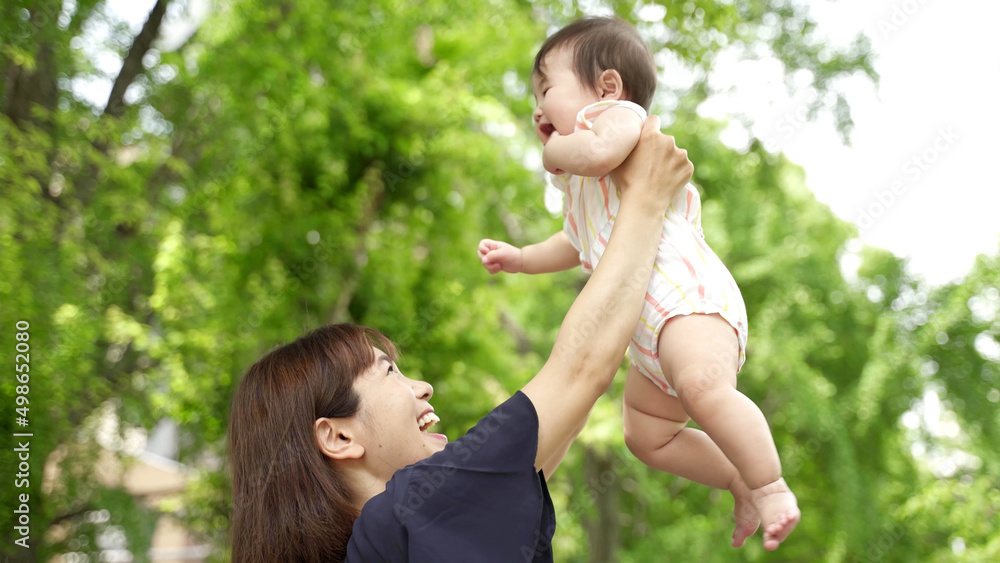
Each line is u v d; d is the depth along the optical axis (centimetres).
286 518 139
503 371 888
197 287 702
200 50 735
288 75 711
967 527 898
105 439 754
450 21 818
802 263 1017
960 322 997
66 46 608
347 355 150
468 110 763
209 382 684
